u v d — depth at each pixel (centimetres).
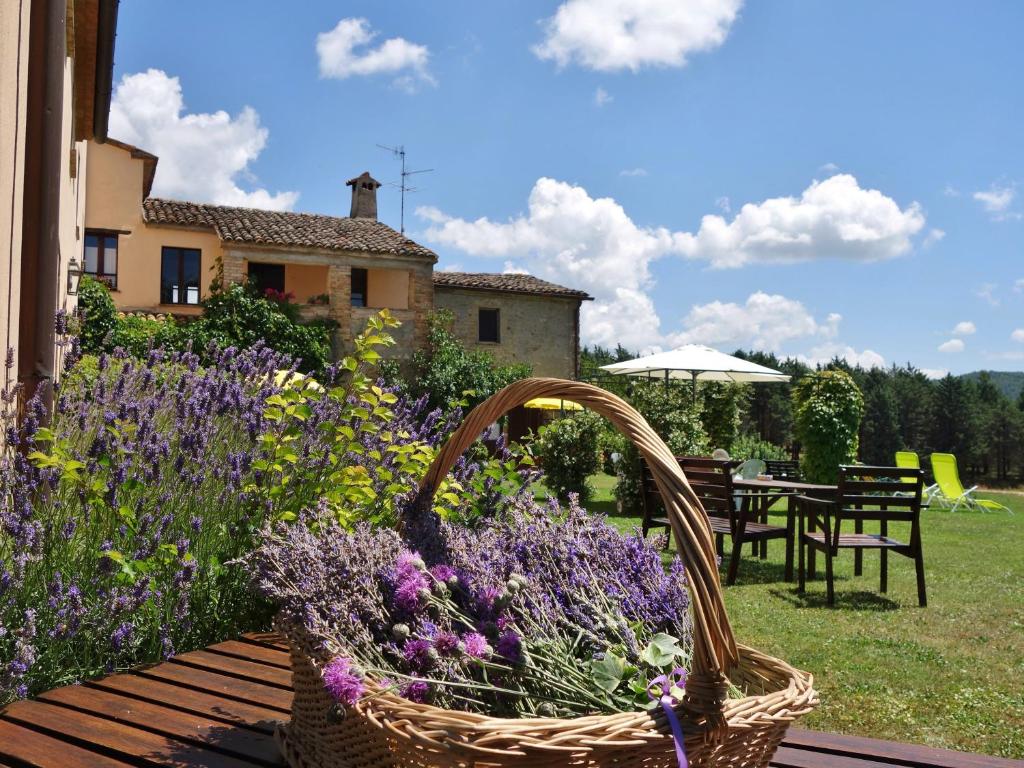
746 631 512
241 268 1967
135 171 1953
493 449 450
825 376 1484
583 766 105
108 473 279
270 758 161
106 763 162
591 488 1381
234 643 256
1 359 367
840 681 409
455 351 2191
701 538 119
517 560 177
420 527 178
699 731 112
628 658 145
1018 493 2425
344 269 2081
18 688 212
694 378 1395
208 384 347
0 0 349
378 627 147
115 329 1452
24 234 451
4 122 364
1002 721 354
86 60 833
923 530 1084
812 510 677
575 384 147
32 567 259
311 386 351
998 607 593
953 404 3909
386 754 117
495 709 136
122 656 265
